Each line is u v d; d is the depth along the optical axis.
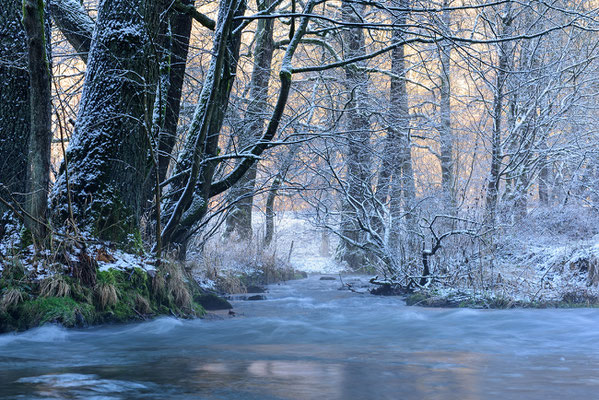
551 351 6.30
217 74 9.96
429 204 17.88
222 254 17.41
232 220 23.44
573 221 16.11
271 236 23.45
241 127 14.28
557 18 18.27
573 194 17.48
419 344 6.86
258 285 17.16
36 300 7.30
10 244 7.80
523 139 16.55
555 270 13.10
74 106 13.48
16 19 8.77
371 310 10.83
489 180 16.66
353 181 16.03
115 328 7.59
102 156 8.72
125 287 8.27
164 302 8.90
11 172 8.49
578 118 18.97
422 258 13.28
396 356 5.82
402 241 14.47
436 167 34.31
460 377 4.60
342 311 10.65
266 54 22.83
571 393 4.02
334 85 18.48
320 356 5.78
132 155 9.02
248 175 22.33
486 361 5.50
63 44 16.73
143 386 4.13
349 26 10.59
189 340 7.00
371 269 24.12
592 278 12.03
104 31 9.05
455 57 23.56
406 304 12.09
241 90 19.14
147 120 8.70
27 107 8.72
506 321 8.94
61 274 7.64
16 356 5.65
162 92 10.53
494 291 11.70
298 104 19.83
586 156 17.89
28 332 6.99
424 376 4.63
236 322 8.65
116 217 8.75
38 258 7.69
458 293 11.74
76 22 11.15
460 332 8.00
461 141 24.80
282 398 3.78
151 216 10.91
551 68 17.34
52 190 8.67
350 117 19.22
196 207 10.98
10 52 8.66
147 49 9.20
